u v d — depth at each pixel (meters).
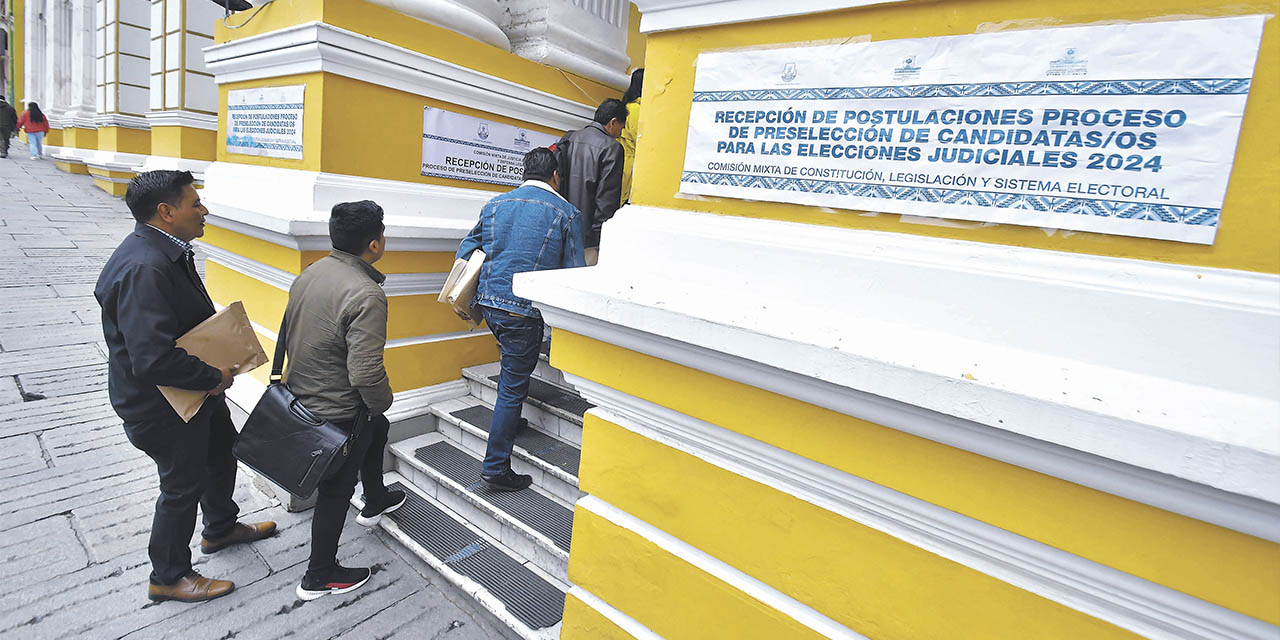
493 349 4.65
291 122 3.81
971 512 1.31
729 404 1.63
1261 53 1.10
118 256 2.30
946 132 1.42
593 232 4.14
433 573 2.96
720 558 1.76
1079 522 1.20
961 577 1.38
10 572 2.70
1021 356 1.31
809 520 1.58
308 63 3.57
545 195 3.23
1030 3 1.30
